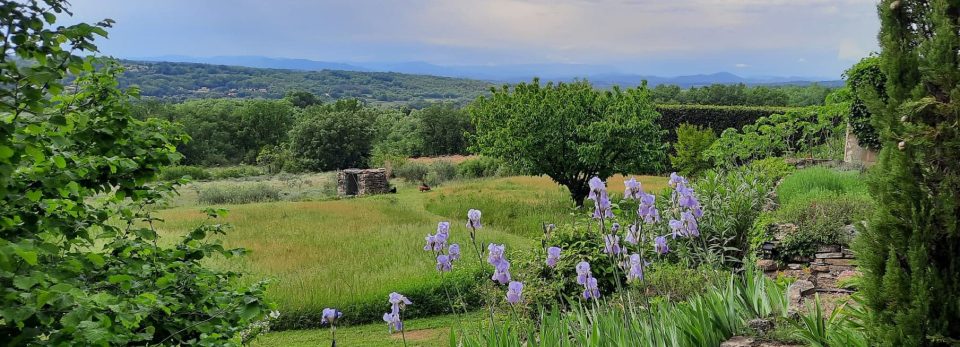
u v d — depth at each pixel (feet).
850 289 20.48
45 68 11.12
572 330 15.28
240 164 249.96
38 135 12.45
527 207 73.56
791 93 182.39
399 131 243.40
